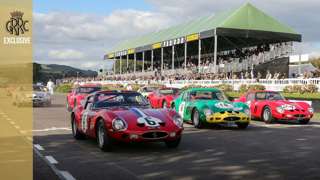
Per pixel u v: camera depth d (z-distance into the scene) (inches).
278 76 1371.8
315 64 2341.3
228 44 1934.1
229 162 349.4
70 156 384.2
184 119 657.6
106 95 453.7
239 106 610.5
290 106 692.1
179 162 351.3
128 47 2394.2
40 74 3565.5
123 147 432.5
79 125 477.4
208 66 1712.6
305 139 497.7
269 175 298.7
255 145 446.9
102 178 293.7
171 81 1695.4
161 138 398.0
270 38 1528.1
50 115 853.2
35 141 481.1
